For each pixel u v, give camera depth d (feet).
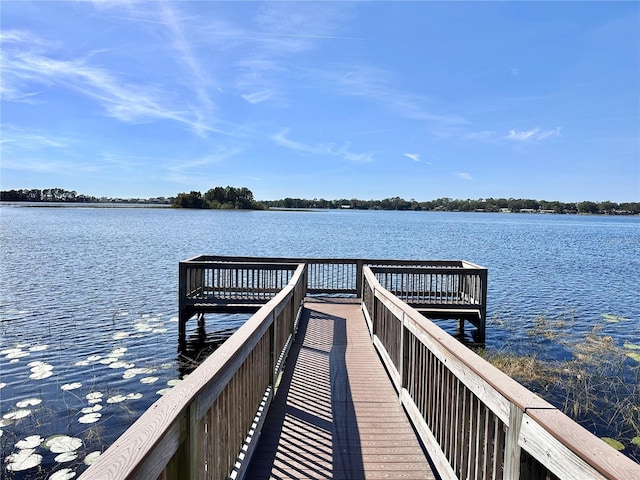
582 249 107.76
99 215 261.44
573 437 4.35
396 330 14.51
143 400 19.36
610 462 3.81
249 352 9.46
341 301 31.89
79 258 70.18
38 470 13.87
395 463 9.99
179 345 27.84
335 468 9.72
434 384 9.90
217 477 6.89
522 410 5.30
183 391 5.34
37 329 30.58
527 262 78.54
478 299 29.50
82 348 26.55
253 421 10.55
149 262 65.92
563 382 21.72
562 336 31.14
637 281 57.57
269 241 107.96
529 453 5.13
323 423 12.09
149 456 4.02
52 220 197.88
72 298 40.81
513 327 33.76
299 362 17.70
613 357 25.99
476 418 7.39
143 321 33.09
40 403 18.85
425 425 10.40
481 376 6.58
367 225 203.41
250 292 33.55
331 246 97.86
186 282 29.27
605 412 18.51
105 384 21.12
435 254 86.33
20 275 53.36
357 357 18.51
